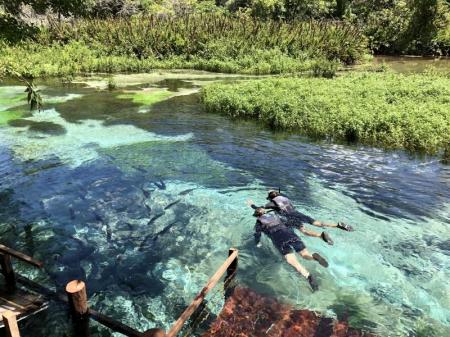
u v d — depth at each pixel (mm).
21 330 5523
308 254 6527
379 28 33812
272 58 25562
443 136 12055
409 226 7938
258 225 7199
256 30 27922
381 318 5648
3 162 11273
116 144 12680
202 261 7074
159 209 8773
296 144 12602
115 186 9875
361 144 12562
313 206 8711
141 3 37469
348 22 32750
